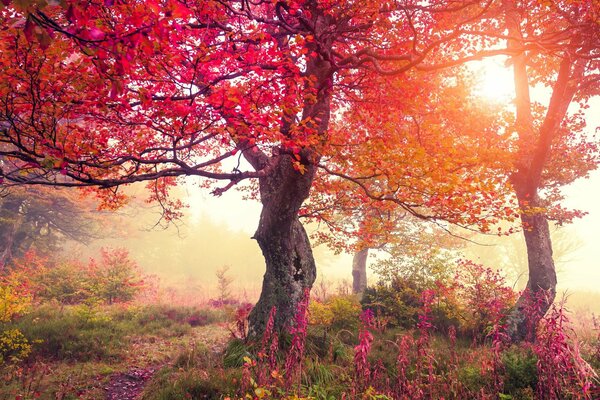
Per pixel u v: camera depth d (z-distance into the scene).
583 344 7.58
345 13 7.09
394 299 11.12
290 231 8.95
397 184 6.90
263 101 5.77
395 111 9.22
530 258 11.13
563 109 10.89
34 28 1.97
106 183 5.59
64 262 20.70
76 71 4.86
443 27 9.42
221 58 5.49
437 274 11.34
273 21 5.96
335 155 7.52
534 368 5.36
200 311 15.10
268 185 9.14
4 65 4.44
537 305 6.30
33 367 7.67
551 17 9.52
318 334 8.24
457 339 9.76
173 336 11.66
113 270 17.44
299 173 7.82
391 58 6.44
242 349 7.68
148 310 14.55
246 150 9.40
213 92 5.27
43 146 5.12
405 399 4.59
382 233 12.50
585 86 10.80
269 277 8.94
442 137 7.85
